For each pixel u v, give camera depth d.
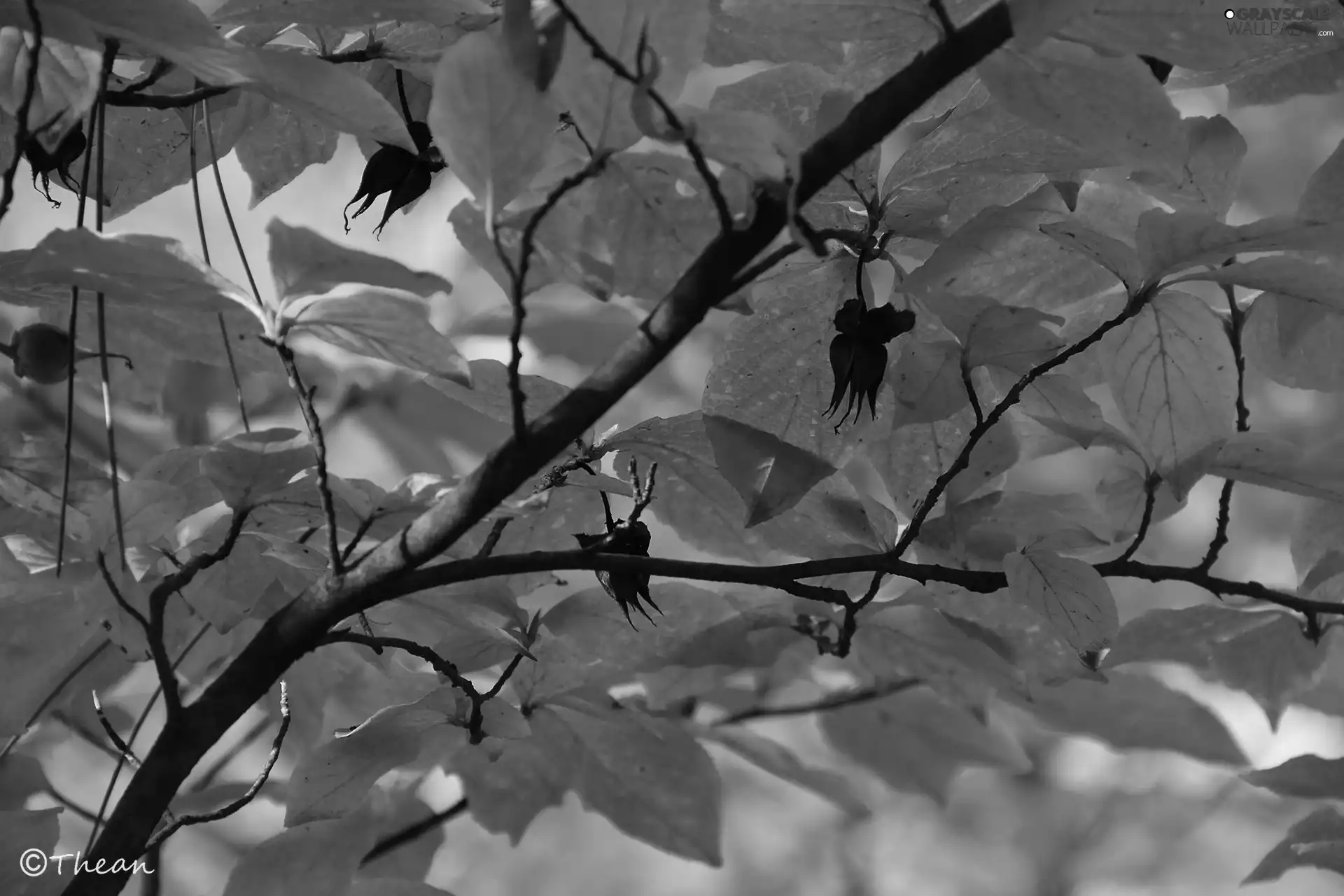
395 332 0.96
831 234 1.01
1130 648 1.10
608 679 1.09
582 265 0.98
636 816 1.09
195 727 0.98
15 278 1.02
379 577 0.98
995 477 1.08
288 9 0.99
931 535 1.06
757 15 0.98
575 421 0.95
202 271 0.95
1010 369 1.02
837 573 1.01
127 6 0.96
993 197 1.04
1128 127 0.96
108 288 0.97
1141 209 1.07
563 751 1.09
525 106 0.93
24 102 0.95
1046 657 1.09
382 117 0.99
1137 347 1.05
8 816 1.02
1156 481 1.05
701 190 0.98
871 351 1.01
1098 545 1.05
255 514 1.02
